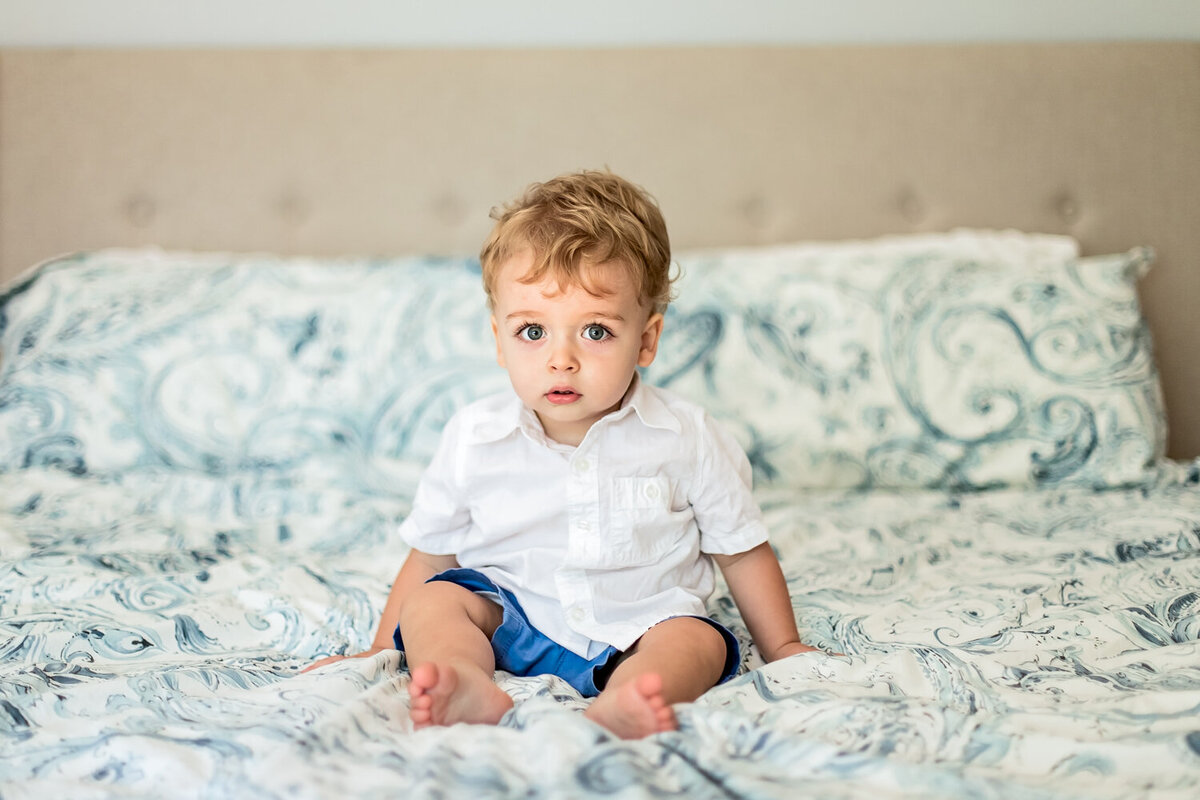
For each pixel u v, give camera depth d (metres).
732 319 1.73
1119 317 1.75
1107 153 2.06
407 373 1.69
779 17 2.10
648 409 0.97
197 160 2.06
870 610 1.08
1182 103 2.05
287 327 1.72
